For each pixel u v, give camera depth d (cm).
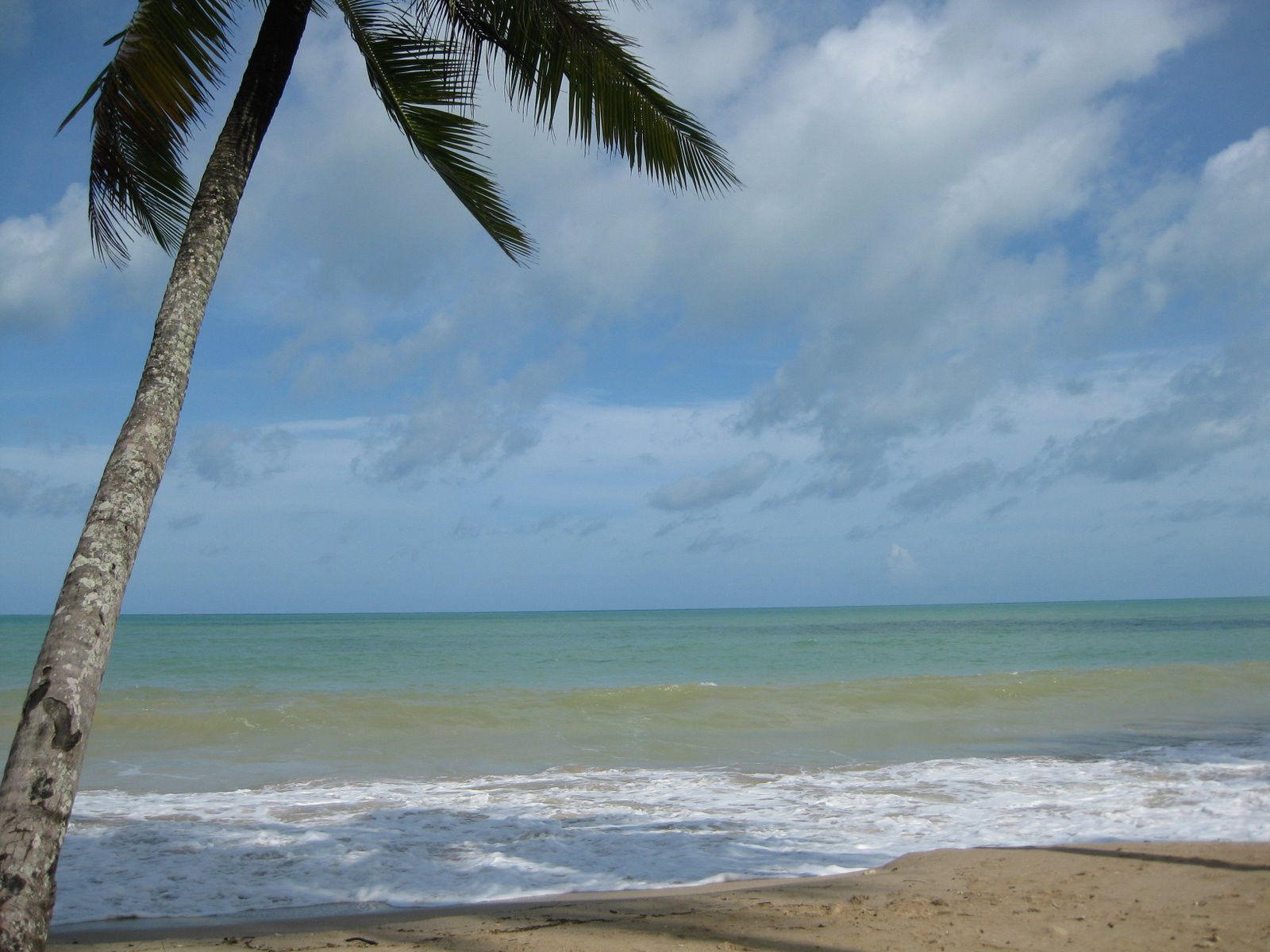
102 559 309
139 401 346
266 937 505
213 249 385
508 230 580
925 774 1035
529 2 474
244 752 1227
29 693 287
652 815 848
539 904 578
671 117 512
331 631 6519
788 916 509
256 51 424
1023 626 6575
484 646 4247
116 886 634
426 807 886
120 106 441
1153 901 515
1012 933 466
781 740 1319
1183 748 1198
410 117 549
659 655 3456
